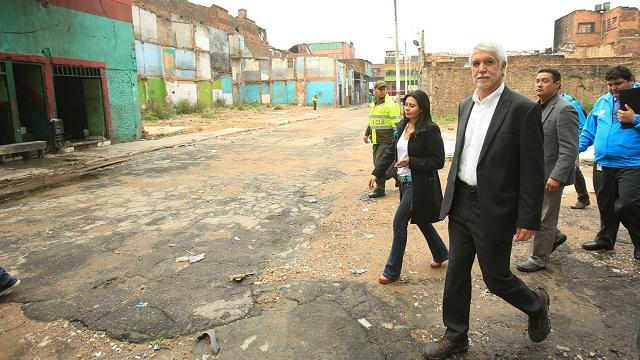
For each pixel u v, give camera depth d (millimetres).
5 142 12047
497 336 3213
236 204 7020
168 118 27875
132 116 16375
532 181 2531
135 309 3652
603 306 3631
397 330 3301
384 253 4832
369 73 80250
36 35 12406
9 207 7074
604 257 4660
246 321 3439
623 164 4461
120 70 15742
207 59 41219
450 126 20688
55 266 4598
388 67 78562
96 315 3570
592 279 4133
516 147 2590
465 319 2965
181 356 3023
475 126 2736
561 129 4012
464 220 2838
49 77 12852
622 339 3168
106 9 14969
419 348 3084
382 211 6492
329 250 4945
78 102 15039
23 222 6238
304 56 49562
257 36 59500
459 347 2969
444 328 3326
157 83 34344
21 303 3801
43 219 6371
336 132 19766
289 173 9672
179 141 15680
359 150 13477
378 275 4258
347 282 4105
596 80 26078
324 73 49406
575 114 3990
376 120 7098
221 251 4953
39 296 3924
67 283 4184
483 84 2604
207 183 8688
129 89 16234
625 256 4684
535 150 2523
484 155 2639
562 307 3619
